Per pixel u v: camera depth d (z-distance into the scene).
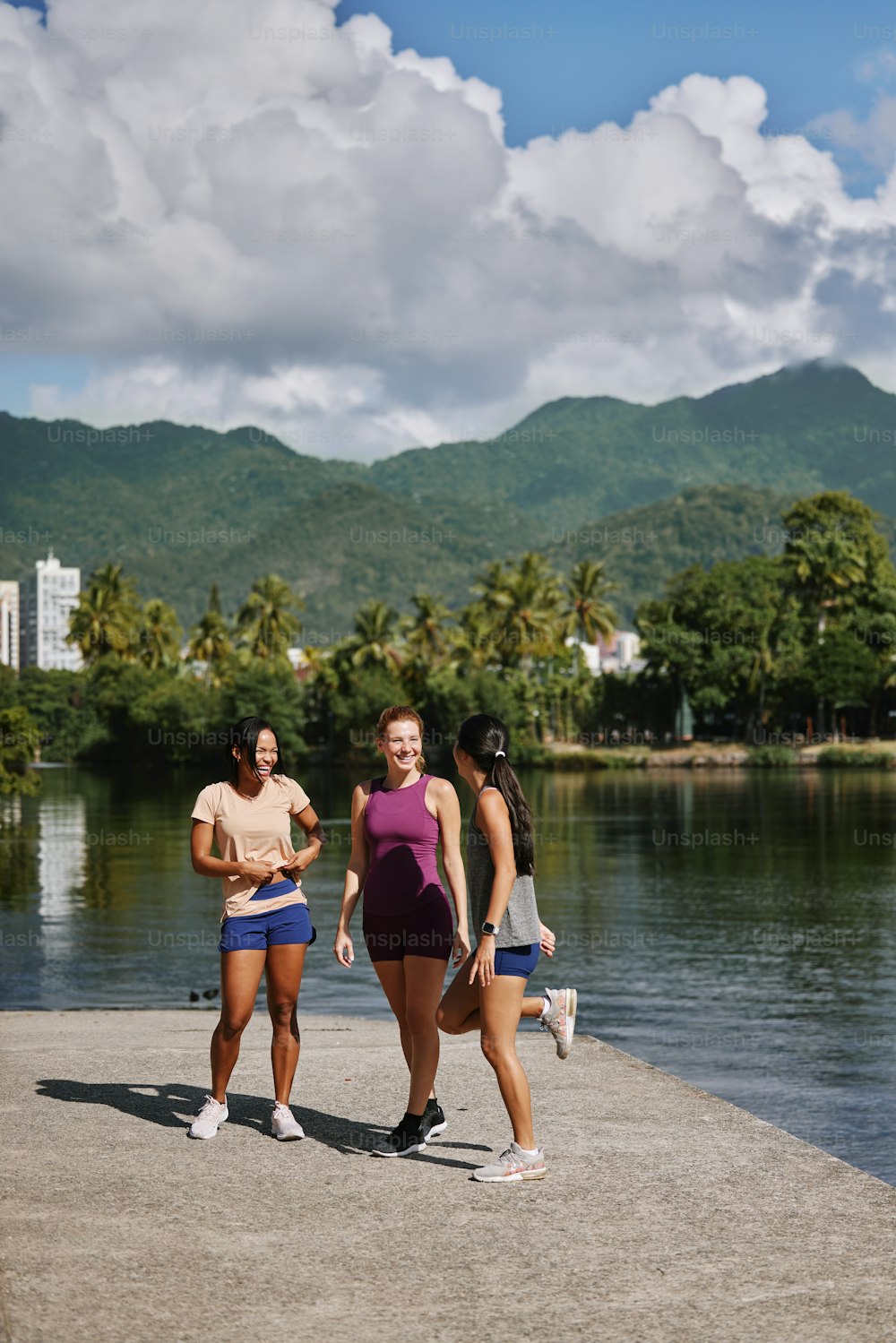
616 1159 6.41
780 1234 5.36
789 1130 12.10
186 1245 5.21
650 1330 4.46
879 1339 4.39
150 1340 4.38
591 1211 5.63
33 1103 7.52
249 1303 4.67
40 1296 4.71
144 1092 7.81
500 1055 6.10
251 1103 7.55
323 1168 6.24
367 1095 7.76
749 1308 4.64
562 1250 5.18
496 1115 7.30
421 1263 5.04
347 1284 4.84
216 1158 6.38
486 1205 5.71
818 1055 15.31
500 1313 4.60
